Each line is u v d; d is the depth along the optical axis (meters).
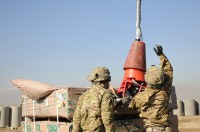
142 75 5.24
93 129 4.31
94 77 4.45
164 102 4.61
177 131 5.75
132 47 5.43
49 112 5.54
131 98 5.04
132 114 5.36
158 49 4.90
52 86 5.55
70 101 5.07
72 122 5.08
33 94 5.70
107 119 4.22
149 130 4.56
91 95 4.41
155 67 4.67
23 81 5.89
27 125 6.27
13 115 23.14
